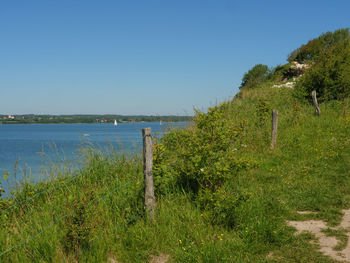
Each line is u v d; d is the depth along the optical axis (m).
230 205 5.54
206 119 7.01
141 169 7.43
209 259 4.38
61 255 4.28
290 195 7.29
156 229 5.07
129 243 4.76
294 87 22.80
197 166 6.41
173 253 4.62
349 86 19.56
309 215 6.26
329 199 7.02
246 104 19.64
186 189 6.60
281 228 5.45
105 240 4.68
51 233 4.64
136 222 5.20
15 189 6.13
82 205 4.65
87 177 6.95
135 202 5.68
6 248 4.32
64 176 6.84
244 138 11.42
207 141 6.81
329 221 5.93
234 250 4.75
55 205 5.67
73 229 4.38
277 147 11.55
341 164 9.52
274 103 20.30
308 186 7.76
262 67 35.97
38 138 60.41
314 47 30.31
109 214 5.38
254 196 6.71
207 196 5.79
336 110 17.27
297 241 5.09
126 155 7.91
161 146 6.52
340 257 4.56
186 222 5.33
